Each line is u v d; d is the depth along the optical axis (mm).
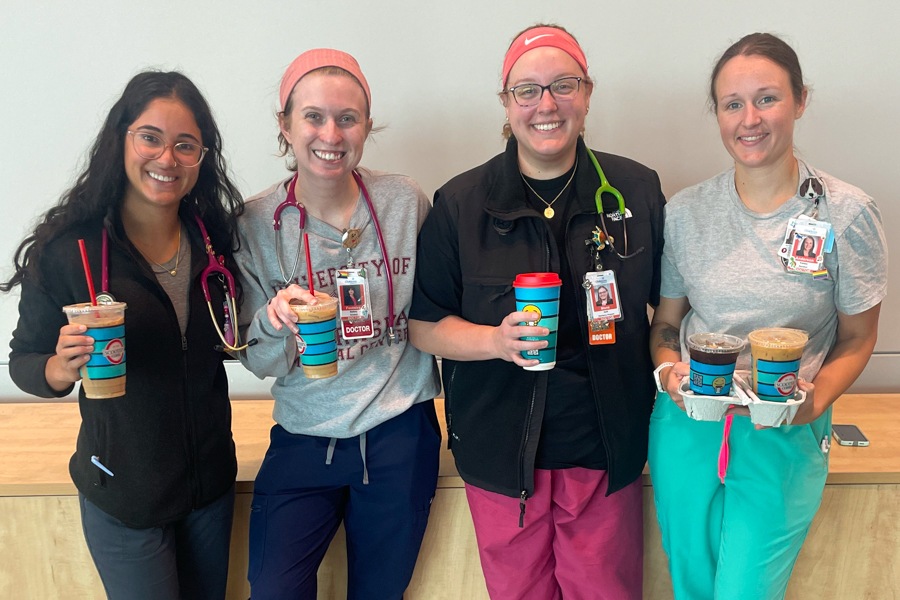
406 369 1533
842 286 1223
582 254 1334
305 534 1449
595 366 1328
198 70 1805
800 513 1308
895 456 1590
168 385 1257
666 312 1474
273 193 1466
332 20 1780
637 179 1396
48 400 2076
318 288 1453
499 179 1369
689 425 1345
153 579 1298
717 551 1393
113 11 1756
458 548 1635
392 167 1896
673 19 1785
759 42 1196
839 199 1196
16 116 1818
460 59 1812
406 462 1473
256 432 1823
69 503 1526
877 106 1840
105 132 1212
